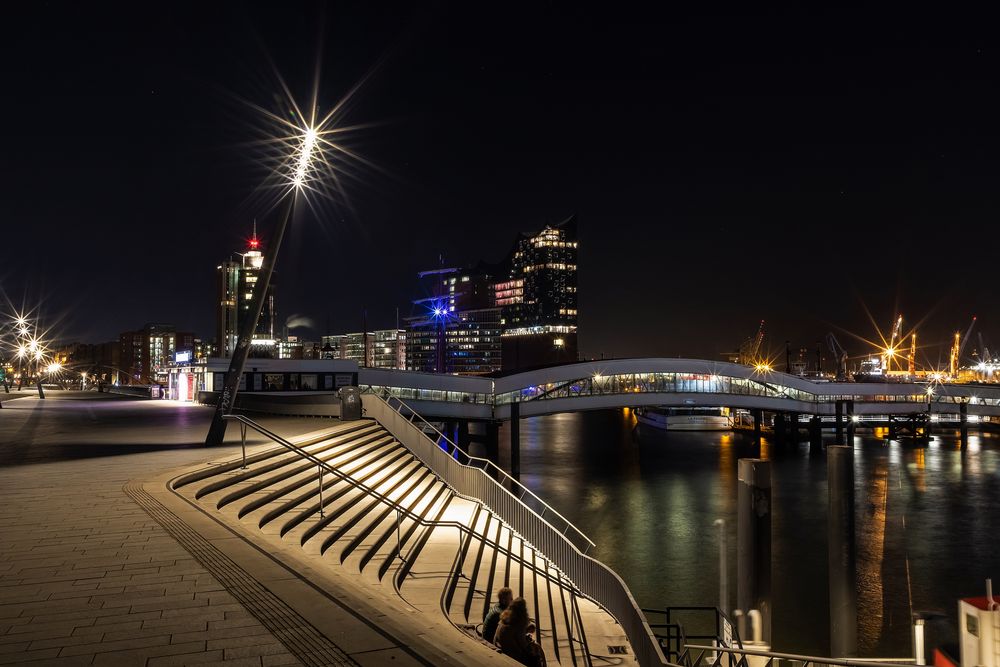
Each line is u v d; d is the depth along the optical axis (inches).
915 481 2662.4
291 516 552.4
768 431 5027.1
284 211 901.2
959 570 1425.9
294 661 236.8
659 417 5674.2
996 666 622.2
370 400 1263.5
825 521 1924.2
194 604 295.0
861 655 954.1
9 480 613.0
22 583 321.4
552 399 3218.5
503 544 792.9
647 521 1902.1
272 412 1509.6
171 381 2974.9
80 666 230.5
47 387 6210.6
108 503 507.5
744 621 648.4
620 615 617.0
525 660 365.4
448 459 999.6
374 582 477.4
